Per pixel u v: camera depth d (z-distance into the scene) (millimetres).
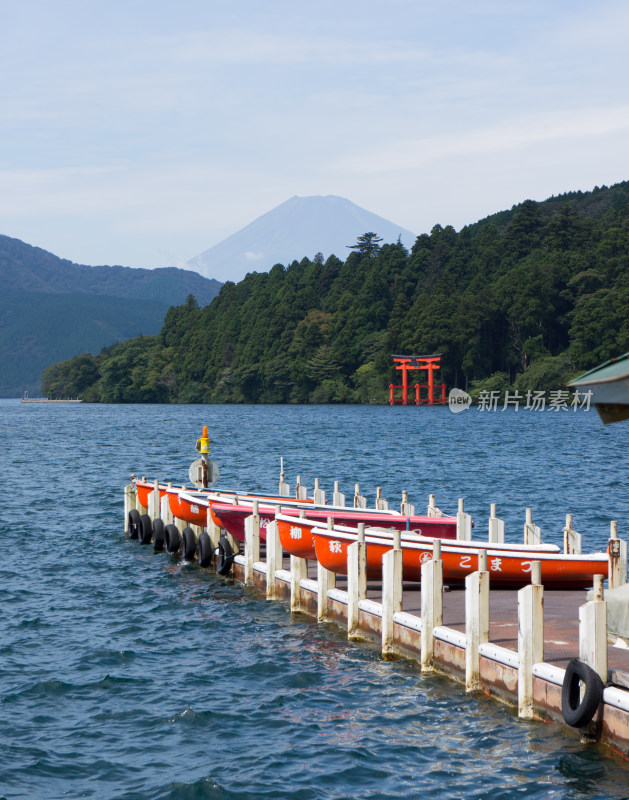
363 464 56219
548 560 17844
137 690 14742
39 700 14320
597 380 8016
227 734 12930
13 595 21156
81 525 31344
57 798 11078
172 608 19859
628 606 11133
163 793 11156
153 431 102875
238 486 44219
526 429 103938
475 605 13328
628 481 46062
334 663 15625
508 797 10781
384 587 15547
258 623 18359
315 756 12109
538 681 12234
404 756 11984
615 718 11016
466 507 36312
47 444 79000
